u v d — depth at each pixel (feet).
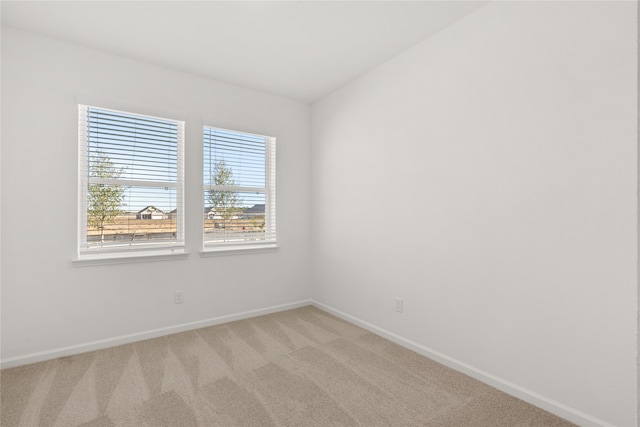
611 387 4.85
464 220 6.86
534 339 5.74
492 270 6.37
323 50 8.24
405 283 8.30
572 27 5.18
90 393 6.10
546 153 5.52
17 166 7.18
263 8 6.55
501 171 6.18
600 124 4.89
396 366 7.23
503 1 6.12
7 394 6.06
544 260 5.58
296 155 11.69
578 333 5.19
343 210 10.47
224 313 10.12
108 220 8.45
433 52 7.52
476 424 5.25
